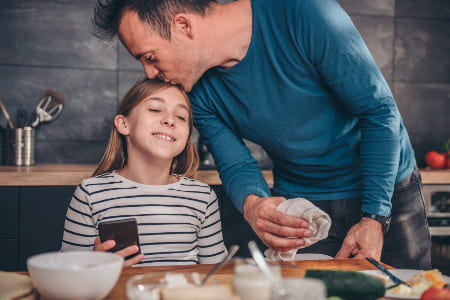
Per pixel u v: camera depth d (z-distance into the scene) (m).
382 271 0.83
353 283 0.68
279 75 1.18
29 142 2.25
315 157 1.30
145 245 1.30
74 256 0.69
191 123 1.40
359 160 1.30
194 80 1.20
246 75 1.21
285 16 1.12
